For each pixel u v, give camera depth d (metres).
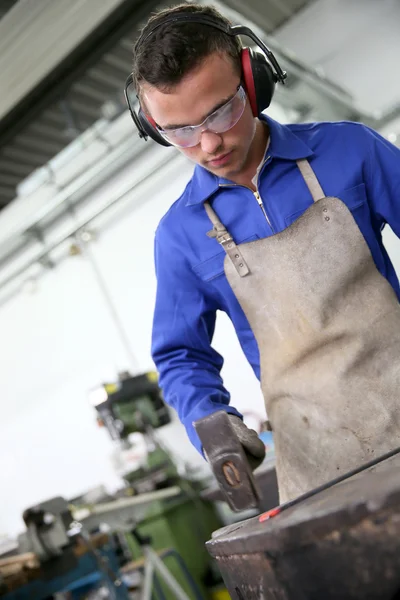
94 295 4.82
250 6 4.02
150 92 1.04
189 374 1.30
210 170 1.18
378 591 0.61
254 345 1.29
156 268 1.36
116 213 4.74
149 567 2.88
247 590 0.82
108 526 3.11
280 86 3.77
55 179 4.47
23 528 5.08
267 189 1.24
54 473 4.97
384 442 1.11
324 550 0.65
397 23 4.13
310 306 1.17
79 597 3.21
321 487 0.83
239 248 1.22
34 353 5.10
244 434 1.06
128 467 4.51
